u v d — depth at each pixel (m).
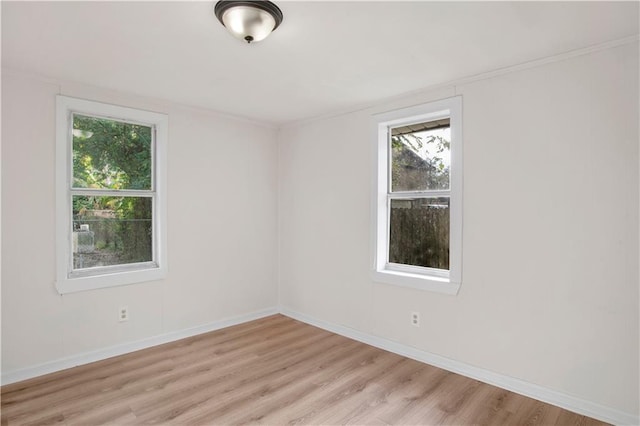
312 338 3.77
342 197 3.88
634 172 2.21
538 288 2.57
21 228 2.83
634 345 2.21
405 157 3.50
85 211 3.22
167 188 3.62
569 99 2.43
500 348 2.75
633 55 2.21
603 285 2.31
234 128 4.16
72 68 2.73
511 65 2.64
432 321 3.14
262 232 4.46
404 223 3.50
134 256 3.52
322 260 4.09
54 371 2.96
